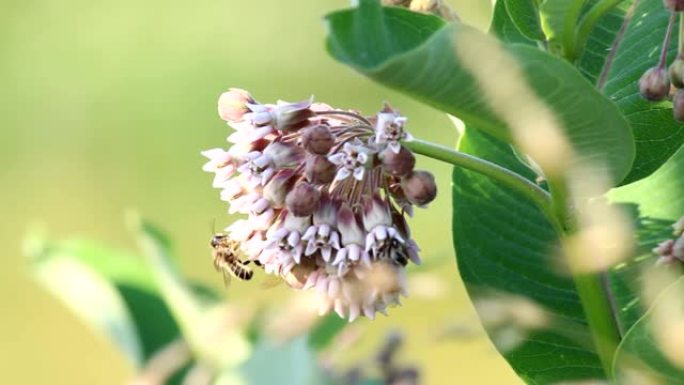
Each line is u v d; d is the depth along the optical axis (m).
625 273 0.67
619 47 0.66
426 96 0.58
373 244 0.62
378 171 0.63
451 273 1.21
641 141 0.66
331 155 0.62
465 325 0.58
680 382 0.61
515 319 0.60
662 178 0.67
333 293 0.63
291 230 0.63
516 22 0.65
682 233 0.64
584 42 0.64
